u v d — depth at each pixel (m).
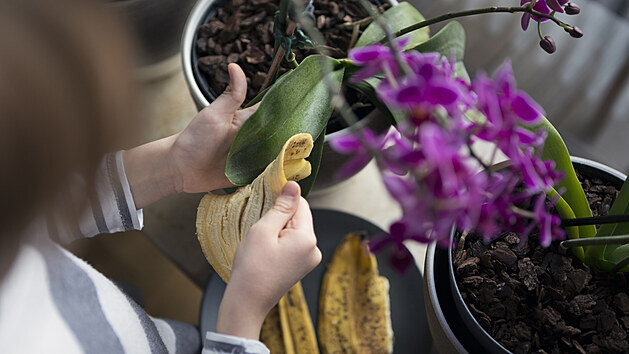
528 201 0.89
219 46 1.08
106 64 0.58
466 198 0.66
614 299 0.87
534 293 0.88
